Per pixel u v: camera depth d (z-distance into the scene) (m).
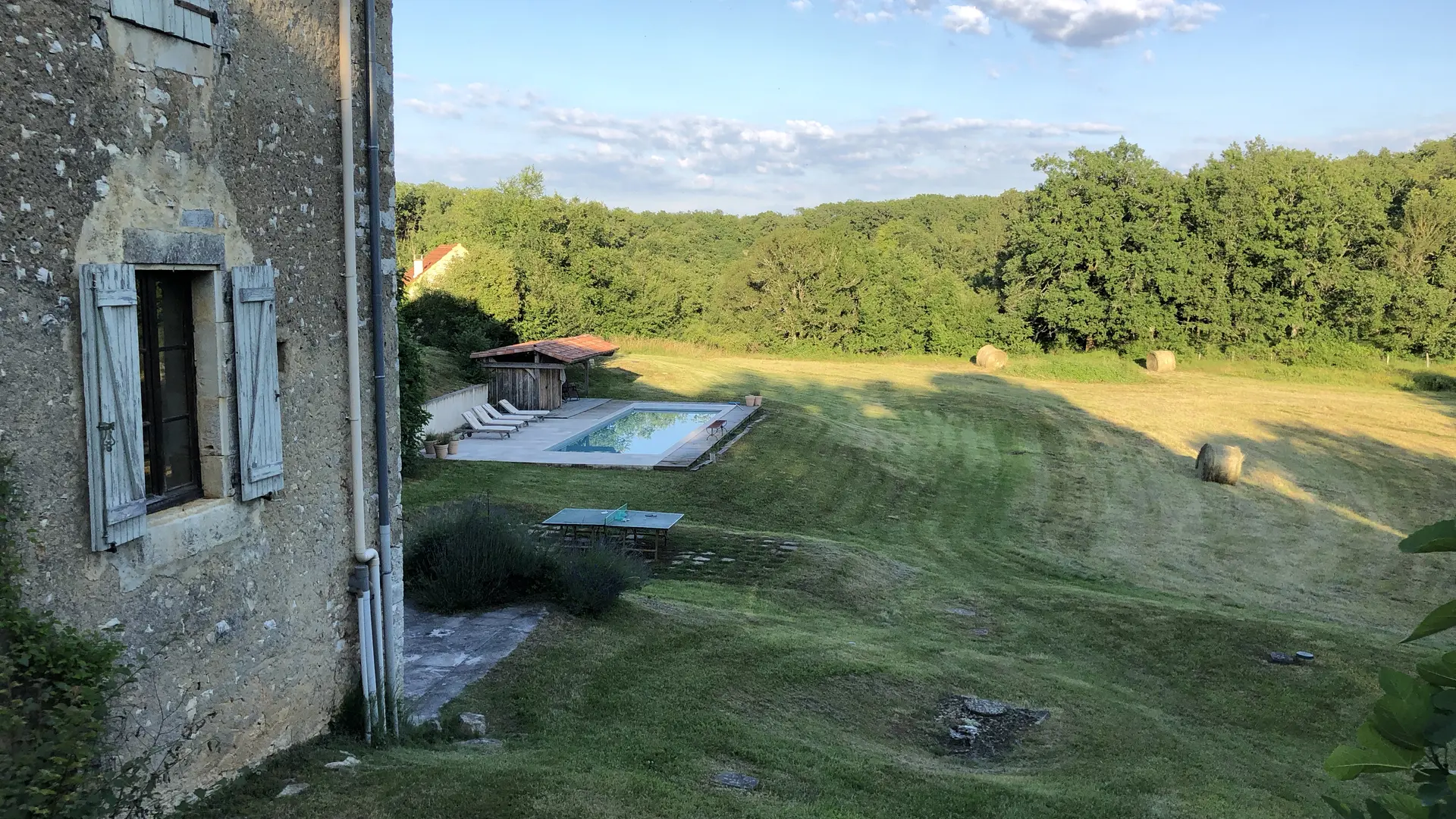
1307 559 20.81
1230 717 11.45
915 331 56.25
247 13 6.27
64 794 4.73
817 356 54.81
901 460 29.41
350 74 7.40
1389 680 2.04
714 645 11.52
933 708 10.83
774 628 13.00
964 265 76.88
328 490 7.39
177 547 5.76
